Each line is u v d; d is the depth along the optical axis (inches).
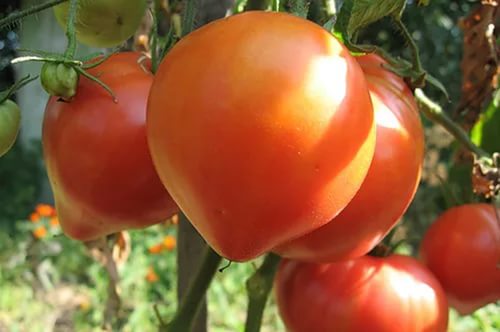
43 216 91.8
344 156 13.0
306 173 12.7
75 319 80.0
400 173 16.3
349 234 16.3
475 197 23.7
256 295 21.5
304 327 21.1
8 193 133.2
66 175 16.5
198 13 19.9
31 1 19.4
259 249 13.2
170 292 81.4
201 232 13.3
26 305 82.7
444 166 75.0
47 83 15.3
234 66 12.7
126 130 16.1
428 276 21.6
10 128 16.4
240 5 18.5
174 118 12.9
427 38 106.6
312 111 12.7
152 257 84.0
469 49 24.0
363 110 13.2
